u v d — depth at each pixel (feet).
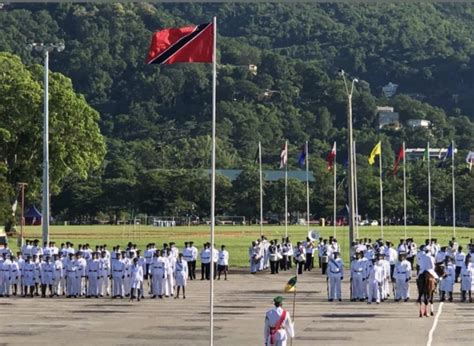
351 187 306.76
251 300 222.28
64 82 477.36
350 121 315.37
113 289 232.32
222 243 479.82
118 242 473.67
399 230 643.86
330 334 159.74
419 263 192.85
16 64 476.54
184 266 230.07
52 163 465.47
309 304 212.43
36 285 240.12
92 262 234.58
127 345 148.25
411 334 159.94
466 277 217.15
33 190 477.77
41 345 148.66
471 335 158.61
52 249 249.55
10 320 182.80
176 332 163.73
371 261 216.33
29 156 470.80
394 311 197.06
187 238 531.09
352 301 219.20
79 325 174.29
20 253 253.65
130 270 229.66
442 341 151.33
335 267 220.02
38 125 464.24
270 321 115.96
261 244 320.29
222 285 266.77
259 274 311.06
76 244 438.81
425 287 189.16
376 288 215.10
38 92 464.65
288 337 127.24
